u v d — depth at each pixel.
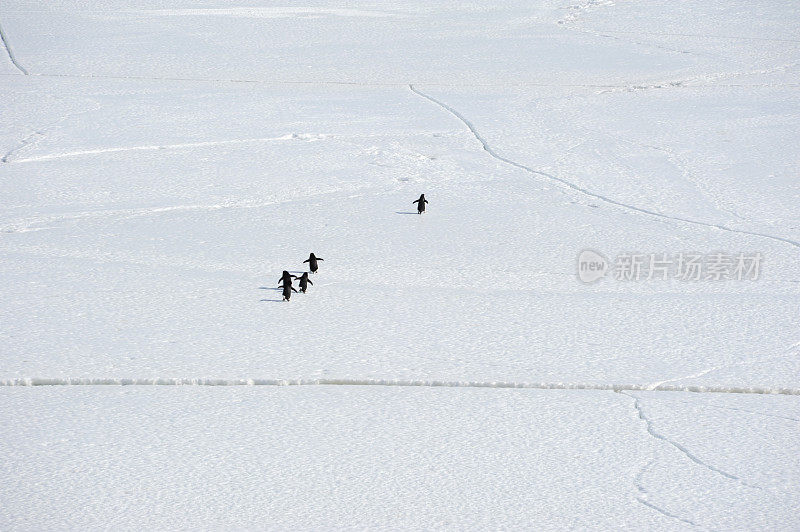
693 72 48.88
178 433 12.27
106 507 10.41
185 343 15.25
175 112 37.97
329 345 15.27
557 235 22.30
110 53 53.88
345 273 19.25
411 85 45.53
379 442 12.11
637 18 69.75
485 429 12.53
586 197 26.08
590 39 61.12
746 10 71.38
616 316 16.84
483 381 13.94
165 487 10.88
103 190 26.28
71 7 70.38
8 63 50.31
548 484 11.08
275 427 12.52
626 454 11.84
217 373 14.08
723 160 30.25
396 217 23.84
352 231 22.50
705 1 76.00
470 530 10.05
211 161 29.91
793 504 10.60
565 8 75.00
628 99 41.88
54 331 15.70
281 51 55.66
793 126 35.47
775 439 12.24
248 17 68.69
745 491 10.91
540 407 13.24
